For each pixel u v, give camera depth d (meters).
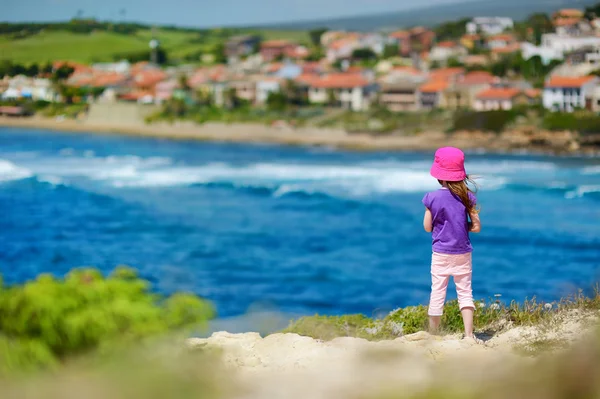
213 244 35.22
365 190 60.31
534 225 40.72
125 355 3.83
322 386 3.59
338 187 62.41
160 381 3.25
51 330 4.47
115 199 53.00
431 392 3.07
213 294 24.44
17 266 29.55
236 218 44.66
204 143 139.88
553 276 26.89
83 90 194.38
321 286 26.22
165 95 189.00
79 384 3.28
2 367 4.20
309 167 84.69
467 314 7.37
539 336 6.80
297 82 179.25
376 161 98.81
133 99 190.25
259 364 6.32
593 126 127.00
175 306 4.97
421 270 29.16
